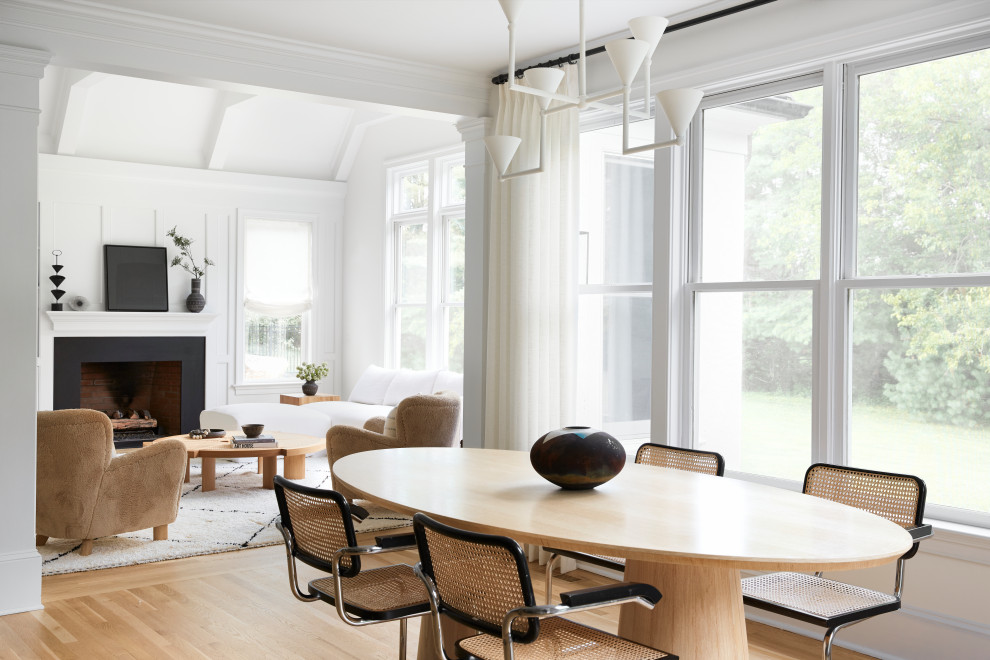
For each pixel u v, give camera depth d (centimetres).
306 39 472
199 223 938
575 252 495
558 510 252
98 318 866
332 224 1012
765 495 281
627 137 277
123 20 427
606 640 235
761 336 421
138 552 506
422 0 414
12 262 404
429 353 864
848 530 233
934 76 358
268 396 983
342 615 258
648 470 328
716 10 421
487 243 555
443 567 227
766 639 389
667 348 452
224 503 639
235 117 905
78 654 357
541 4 419
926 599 355
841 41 378
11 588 405
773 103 417
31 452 412
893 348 371
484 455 361
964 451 350
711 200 444
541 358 508
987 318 341
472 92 546
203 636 380
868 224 380
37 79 408
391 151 930
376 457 354
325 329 1010
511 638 208
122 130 888
